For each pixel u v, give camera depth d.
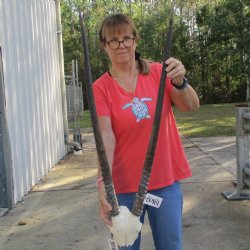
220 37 12.65
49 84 4.83
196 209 3.06
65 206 3.27
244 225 2.75
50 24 5.00
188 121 8.49
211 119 8.73
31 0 4.27
